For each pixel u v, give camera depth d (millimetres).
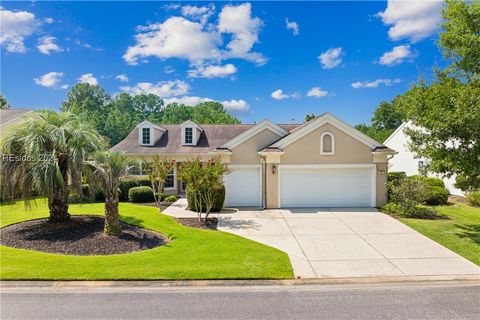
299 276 7070
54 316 5164
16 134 10023
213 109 71812
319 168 15906
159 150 22781
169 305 5617
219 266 7441
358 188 16062
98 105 67312
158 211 14500
